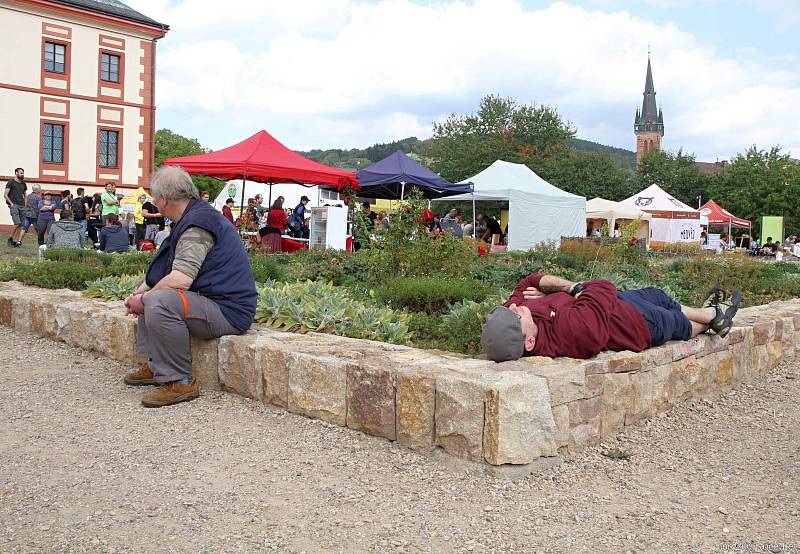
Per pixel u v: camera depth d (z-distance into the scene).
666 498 3.13
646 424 4.19
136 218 20.16
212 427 3.99
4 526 2.69
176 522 2.76
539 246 19.39
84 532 2.65
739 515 2.96
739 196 61.06
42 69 30.66
